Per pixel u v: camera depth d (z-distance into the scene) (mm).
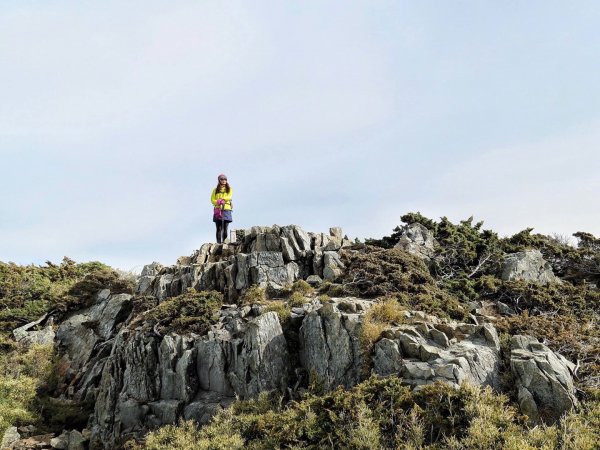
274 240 25141
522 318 18156
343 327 16562
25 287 31797
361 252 24547
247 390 17016
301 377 17094
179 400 18047
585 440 10727
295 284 22000
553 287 21984
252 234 26109
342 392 13867
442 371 13484
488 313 20266
